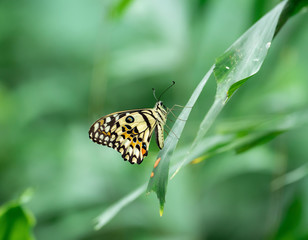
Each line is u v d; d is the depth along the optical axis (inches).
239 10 30.5
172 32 30.5
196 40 30.4
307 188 26.9
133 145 27.5
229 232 35.8
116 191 34.6
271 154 31.9
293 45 28.6
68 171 35.2
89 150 35.6
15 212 24.8
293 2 22.9
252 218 36.0
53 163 35.9
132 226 34.0
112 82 33.8
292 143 34.4
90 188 34.5
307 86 30.8
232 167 32.1
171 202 33.7
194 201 33.6
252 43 21.4
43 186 35.3
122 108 35.8
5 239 24.8
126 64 32.2
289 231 26.6
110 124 27.3
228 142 24.8
